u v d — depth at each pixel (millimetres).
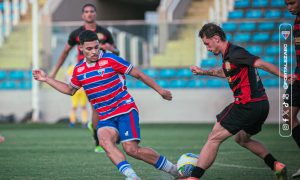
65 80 41875
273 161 13148
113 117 12734
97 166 17250
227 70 12359
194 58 42969
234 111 12367
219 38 12320
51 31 43500
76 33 20609
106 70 12602
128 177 12062
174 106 41844
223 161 18016
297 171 14680
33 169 16719
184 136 29156
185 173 13172
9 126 37812
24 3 50906
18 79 43500
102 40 20781
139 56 43031
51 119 42594
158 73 42656
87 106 41188
